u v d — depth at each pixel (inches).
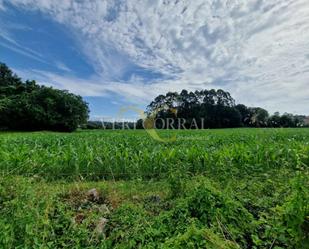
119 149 296.0
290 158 245.8
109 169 240.5
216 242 89.4
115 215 139.0
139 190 191.0
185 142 402.3
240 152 250.8
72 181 221.5
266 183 169.8
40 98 1509.6
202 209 118.6
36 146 329.4
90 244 115.6
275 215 113.9
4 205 134.1
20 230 108.9
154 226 119.3
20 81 1844.2
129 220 130.1
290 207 95.2
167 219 121.7
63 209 141.6
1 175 180.7
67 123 1475.1
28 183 161.3
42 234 113.7
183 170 205.6
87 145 323.9
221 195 126.8
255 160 242.2
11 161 225.1
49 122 1438.2
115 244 114.6
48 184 202.8
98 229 125.8
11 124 1432.1
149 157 245.9
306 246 92.2
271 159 244.7
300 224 92.4
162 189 188.9
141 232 116.8
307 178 102.1
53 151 285.4
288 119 1689.2
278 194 141.7
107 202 169.8
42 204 135.6
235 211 121.2
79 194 180.4
